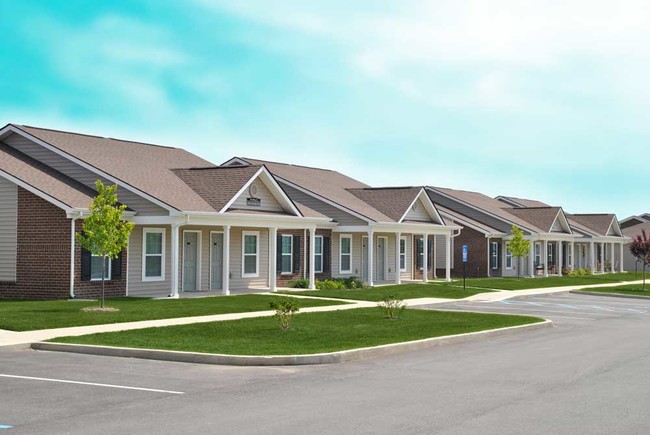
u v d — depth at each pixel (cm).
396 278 4178
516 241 5319
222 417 1017
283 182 4203
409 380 1332
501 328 2159
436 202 5984
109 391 1192
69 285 2684
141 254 2967
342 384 1285
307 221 3522
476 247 5509
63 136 3278
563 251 6838
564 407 1103
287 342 1741
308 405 1103
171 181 3209
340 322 2209
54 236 2711
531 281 4959
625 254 8019
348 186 4791
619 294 4238
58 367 1419
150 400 1127
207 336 1820
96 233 2311
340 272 4178
